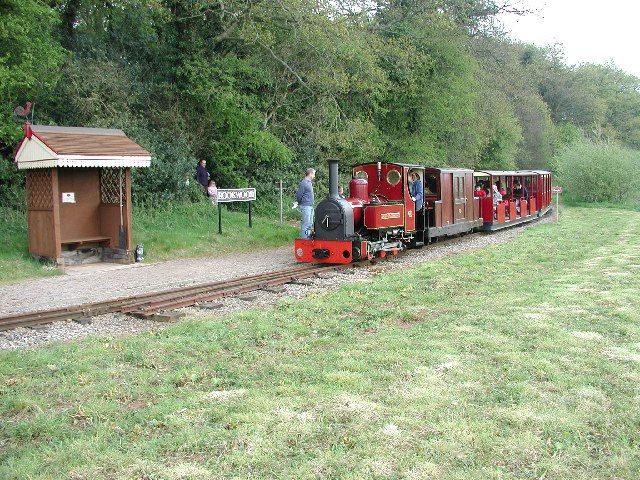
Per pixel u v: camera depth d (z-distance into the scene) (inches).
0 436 203.5
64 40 839.1
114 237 614.2
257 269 571.5
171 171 785.6
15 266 536.7
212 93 853.2
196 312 385.4
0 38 615.8
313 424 200.8
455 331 316.2
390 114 1227.9
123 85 811.4
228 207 901.2
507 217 999.0
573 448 182.7
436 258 639.8
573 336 301.6
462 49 1238.3
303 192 639.1
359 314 374.6
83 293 452.4
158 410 216.7
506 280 476.1
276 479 168.9
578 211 1418.6
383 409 212.5
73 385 247.0
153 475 172.1
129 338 315.3
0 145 715.4
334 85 922.1
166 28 888.9
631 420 202.7
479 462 175.9
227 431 197.8
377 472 169.9
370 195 666.2
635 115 3230.8
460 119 1363.2
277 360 279.1
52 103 776.3
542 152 2239.2
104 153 557.0
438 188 738.8
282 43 906.1
